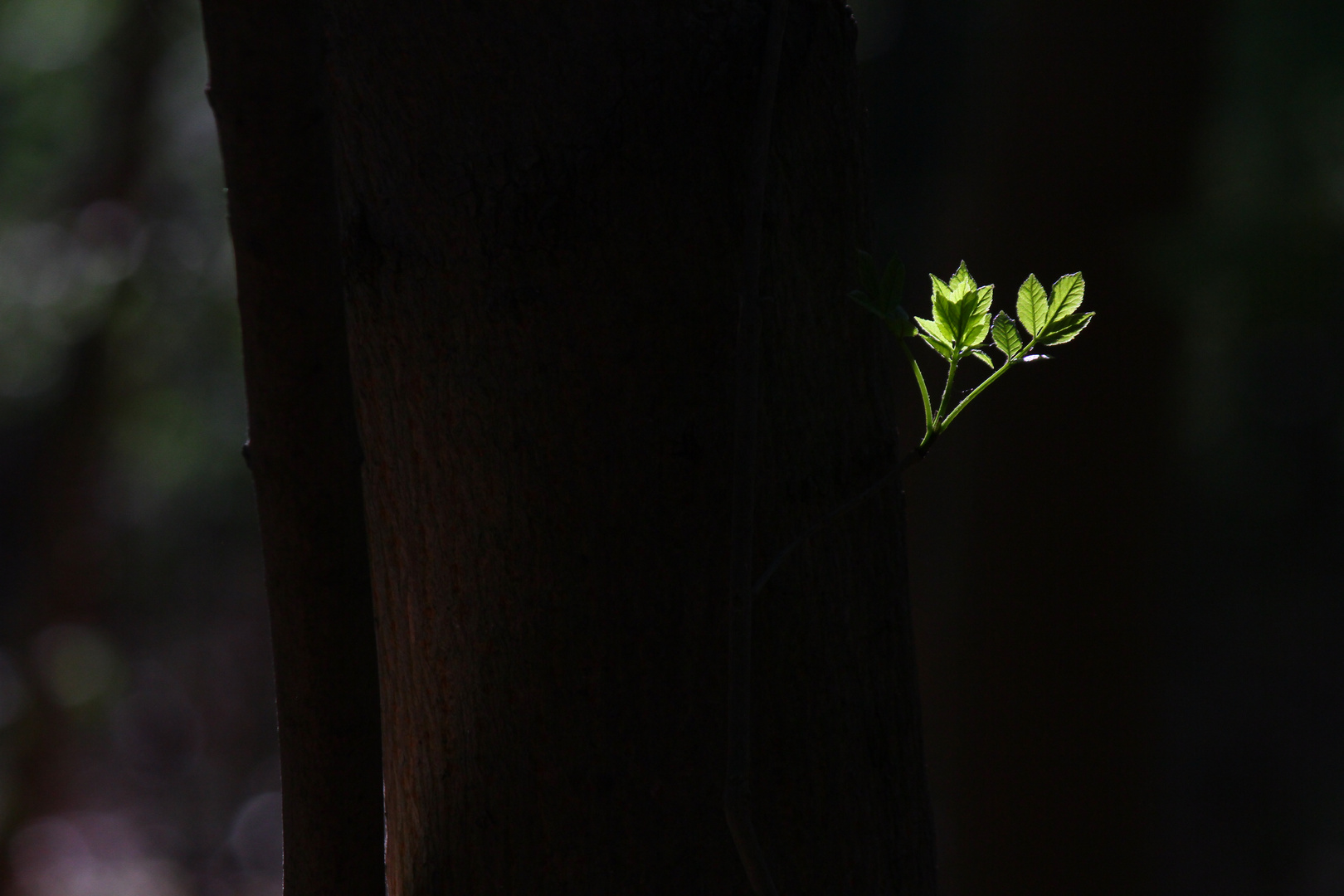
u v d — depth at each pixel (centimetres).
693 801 247
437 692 250
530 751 248
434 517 250
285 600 236
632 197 245
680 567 247
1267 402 1512
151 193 1538
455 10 243
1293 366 1459
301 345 233
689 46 245
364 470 253
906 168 1719
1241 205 708
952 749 756
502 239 246
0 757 1568
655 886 247
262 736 2394
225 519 2105
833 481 250
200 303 1541
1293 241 668
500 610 248
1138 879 734
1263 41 704
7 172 1487
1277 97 716
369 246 248
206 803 2258
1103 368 714
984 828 743
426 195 246
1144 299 709
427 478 250
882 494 253
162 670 2344
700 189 246
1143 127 709
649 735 247
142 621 2273
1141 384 714
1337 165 699
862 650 251
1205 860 1705
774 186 248
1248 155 746
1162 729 744
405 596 252
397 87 245
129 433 1692
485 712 249
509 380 247
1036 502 724
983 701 741
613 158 245
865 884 250
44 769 1559
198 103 1555
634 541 247
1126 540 719
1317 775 1761
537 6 243
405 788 253
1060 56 722
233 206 232
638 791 247
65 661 1559
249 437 235
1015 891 737
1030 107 734
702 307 246
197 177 1563
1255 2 700
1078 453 718
